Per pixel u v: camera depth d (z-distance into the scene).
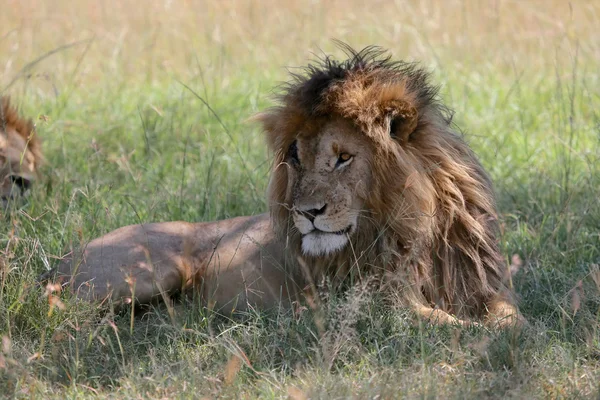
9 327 8.02
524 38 20.33
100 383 7.66
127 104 17.59
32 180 12.33
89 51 21.16
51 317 8.55
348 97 8.39
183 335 8.43
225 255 9.66
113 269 9.34
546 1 22.48
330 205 8.35
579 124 15.30
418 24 21.52
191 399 7.09
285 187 8.90
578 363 7.66
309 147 8.52
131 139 15.42
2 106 12.42
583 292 9.05
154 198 11.84
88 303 8.80
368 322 8.27
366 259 8.71
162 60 20.47
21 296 8.59
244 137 15.36
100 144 14.23
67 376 7.64
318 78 8.52
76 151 14.60
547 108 16.11
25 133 12.59
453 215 8.81
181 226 10.03
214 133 15.79
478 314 9.09
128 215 11.74
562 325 8.23
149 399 7.16
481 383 7.11
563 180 13.28
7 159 11.78
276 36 21.80
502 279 9.19
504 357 7.60
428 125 8.81
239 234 9.76
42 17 22.61
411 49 20.08
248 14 23.28
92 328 8.56
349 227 8.49
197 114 16.58
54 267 9.61
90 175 13.02
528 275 10.06
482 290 9.05
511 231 11.34
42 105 16.95
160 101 17.39
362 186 8.48
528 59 19.81
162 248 9.64
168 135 15.47
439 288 8.98
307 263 8.87
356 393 7.04
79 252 9.38
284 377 7.55
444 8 22.61
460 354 7.53
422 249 8.73
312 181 8.43
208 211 11.77
